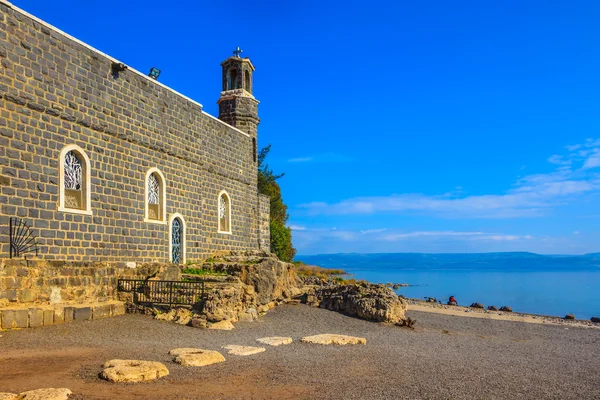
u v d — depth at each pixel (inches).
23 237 749.9
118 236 957.8
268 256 1510.8
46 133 799.7
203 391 431.5
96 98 911.0
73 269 792.9
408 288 3462.1
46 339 620.4
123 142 981.2
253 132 1598.2
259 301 1064.2
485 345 900.6
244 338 743.7
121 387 426.0
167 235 1114.1
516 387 540.1
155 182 1095.0
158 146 1089.4
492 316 1517.0
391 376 540.4
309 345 717.9
